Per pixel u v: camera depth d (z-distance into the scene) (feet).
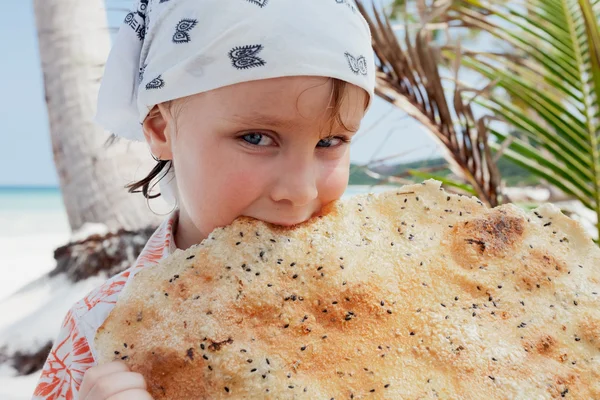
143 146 3.63
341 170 1.35
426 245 1.29
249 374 1.07
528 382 1.11
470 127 2.97
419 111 2.84
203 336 1.11
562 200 4.11
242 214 1.28
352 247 1.25
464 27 3.45
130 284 1.20
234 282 1.17
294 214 1.26
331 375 1.10
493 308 1.21
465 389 1.09
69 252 3.46
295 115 1.22
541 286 1.25
